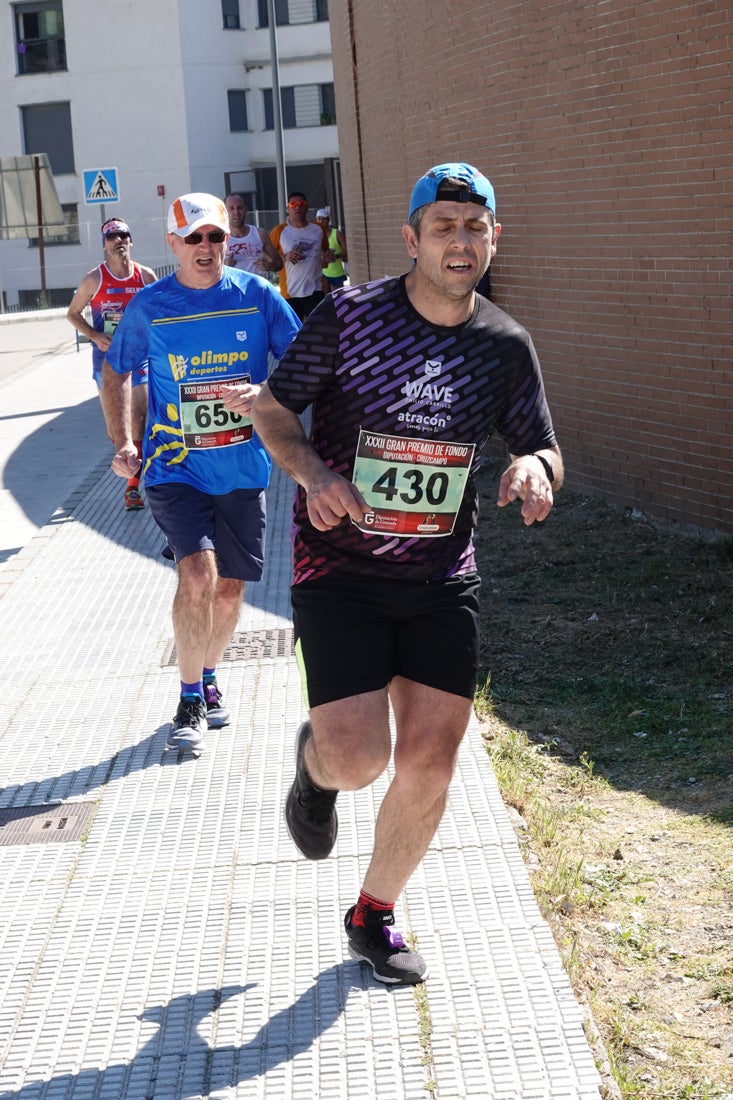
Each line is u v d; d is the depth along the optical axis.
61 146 42.06
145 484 4.93
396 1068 2.98
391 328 3.04
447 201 2.92
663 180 7.70
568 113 8.58
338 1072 2.98
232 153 42.91
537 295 9.37
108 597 7.09
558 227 8.93
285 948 3.51
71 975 3.47
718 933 3.69
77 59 41.19
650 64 7.62
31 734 5.19
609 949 3.61
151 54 40.81
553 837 4.24
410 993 3.26
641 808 4.55
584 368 8.86
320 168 43.91
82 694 5.61
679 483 8.02
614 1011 3.31
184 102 41.00
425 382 3.06
